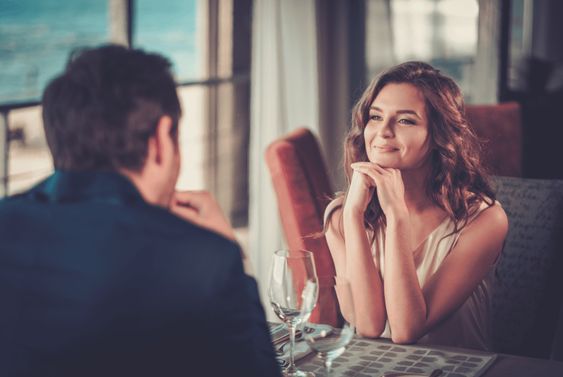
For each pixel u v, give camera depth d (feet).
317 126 14.19
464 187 6.56
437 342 6.49
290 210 7.66
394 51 16.61
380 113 6.55
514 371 5.08
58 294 3.36
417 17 16.93
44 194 3.75
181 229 3.40
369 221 6.79
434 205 6.64
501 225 6.52
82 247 3.38
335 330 4.71
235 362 3.36
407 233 6.24
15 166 52.90
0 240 3.51
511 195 7.45
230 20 28.02
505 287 7.30
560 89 17.43
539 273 7.19
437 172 6.55
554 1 17.87
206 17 28.40
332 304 4.92
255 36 13.30
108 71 3.61
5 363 3.42
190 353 3.32
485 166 8.27
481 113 9.59
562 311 8.21
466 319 6.50
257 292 3.99
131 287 3.29
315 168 8.28
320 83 14.28
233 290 3.35
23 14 68.59
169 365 3.32
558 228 7.19
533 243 7.25
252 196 13.46
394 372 4.96
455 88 6.55
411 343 5.89
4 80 64.08
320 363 5.26
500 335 7.30
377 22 16.12
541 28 18.03
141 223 3.39
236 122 28.17
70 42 69.72
